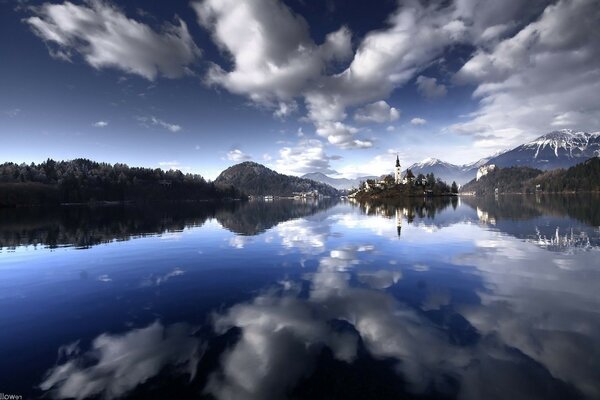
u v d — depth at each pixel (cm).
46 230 5584
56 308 1642
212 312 1542
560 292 1716
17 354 1161
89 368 1059
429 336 1230
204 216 9181
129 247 3616
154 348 1187
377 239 3897
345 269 2352
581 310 1455
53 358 1128
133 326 1396
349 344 1184
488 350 1116
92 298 1800
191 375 1007
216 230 5353
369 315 1452
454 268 2305
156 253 3206
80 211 12500
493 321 1353
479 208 10762
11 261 2897
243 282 2070
